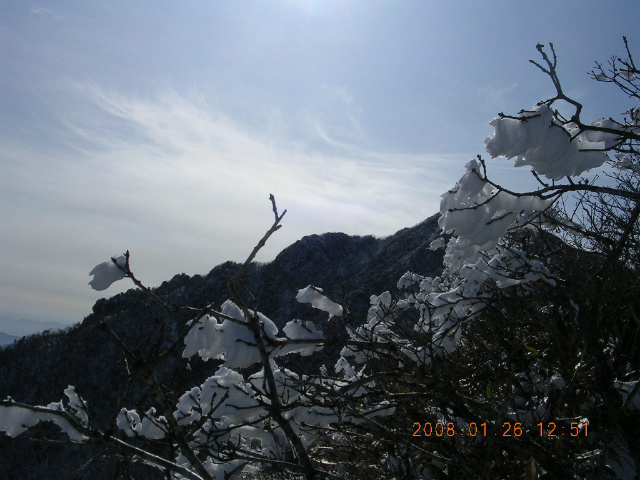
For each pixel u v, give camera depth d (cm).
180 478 280
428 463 355
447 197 298
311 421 323
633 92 386
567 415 363
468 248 311
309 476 221
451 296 380
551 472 296
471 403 336
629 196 285
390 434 309
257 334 242
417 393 327
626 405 307
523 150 261
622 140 305
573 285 377
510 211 292
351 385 312
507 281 384
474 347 478
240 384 316
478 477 299
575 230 399
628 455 314
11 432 205
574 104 278
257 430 334
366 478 344
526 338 470
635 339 354
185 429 302
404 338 417
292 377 327
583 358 357
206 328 267
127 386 211
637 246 412
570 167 275
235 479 323
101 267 206
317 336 320
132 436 271
